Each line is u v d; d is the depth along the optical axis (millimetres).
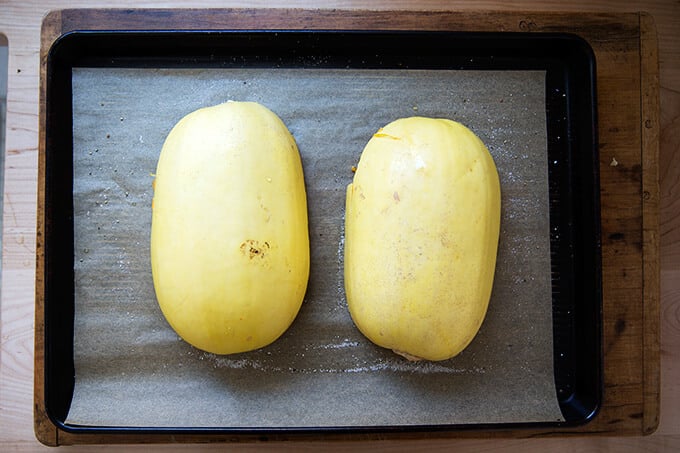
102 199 597
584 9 635
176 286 536
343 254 601
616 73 613
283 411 581
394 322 538
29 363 611
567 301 602
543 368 594
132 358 587
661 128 640
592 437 614
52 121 573
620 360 601
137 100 602
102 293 591
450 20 606
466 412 584
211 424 577
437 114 607
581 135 599
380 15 604
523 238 603
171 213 538
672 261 636
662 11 641
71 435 583
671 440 623
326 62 607
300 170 582
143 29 598
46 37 597
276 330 560
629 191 608
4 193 613
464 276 532
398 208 532
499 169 605
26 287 612
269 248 536
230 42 594
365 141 604
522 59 610
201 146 539
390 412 583
